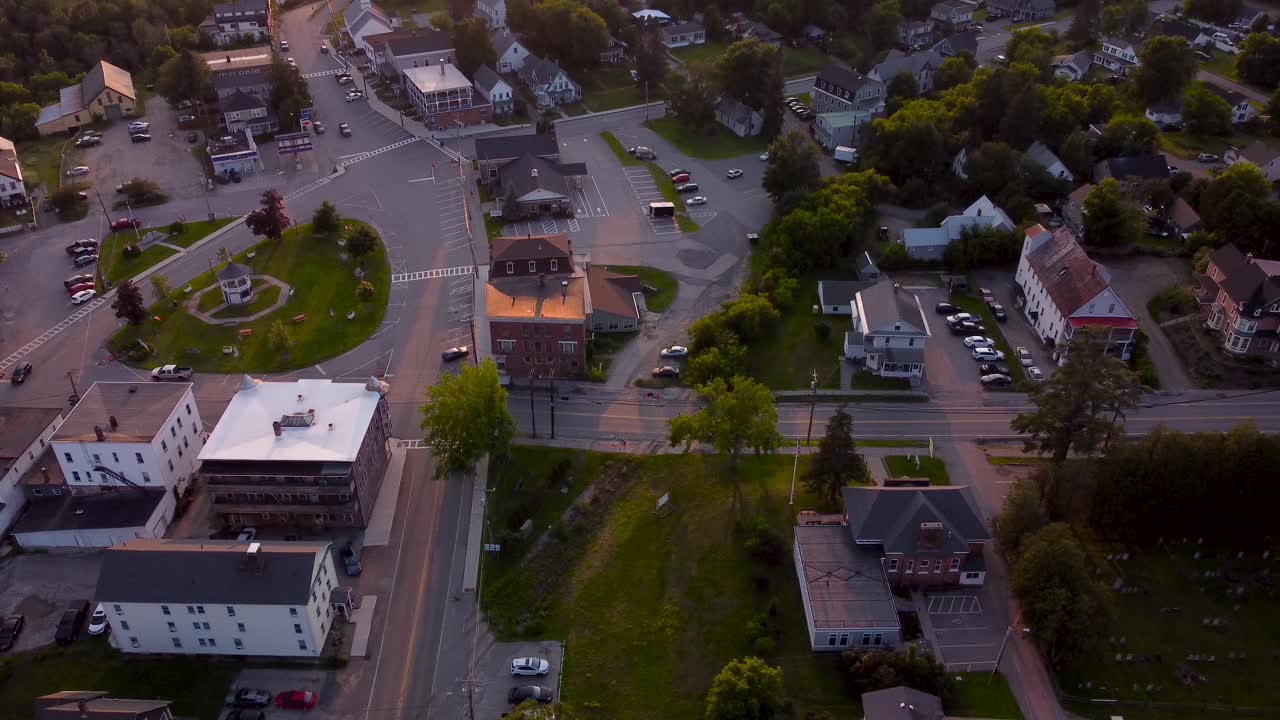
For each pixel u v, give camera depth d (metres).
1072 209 161.50
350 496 99.94
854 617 88.88
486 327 136.88
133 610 86.50
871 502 96.75
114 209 169.00
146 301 142.88
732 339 128.25
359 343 134.00
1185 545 100.38
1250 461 96.12
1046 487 101.12
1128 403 101.75
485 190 174.88
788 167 163.00
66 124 197.25
